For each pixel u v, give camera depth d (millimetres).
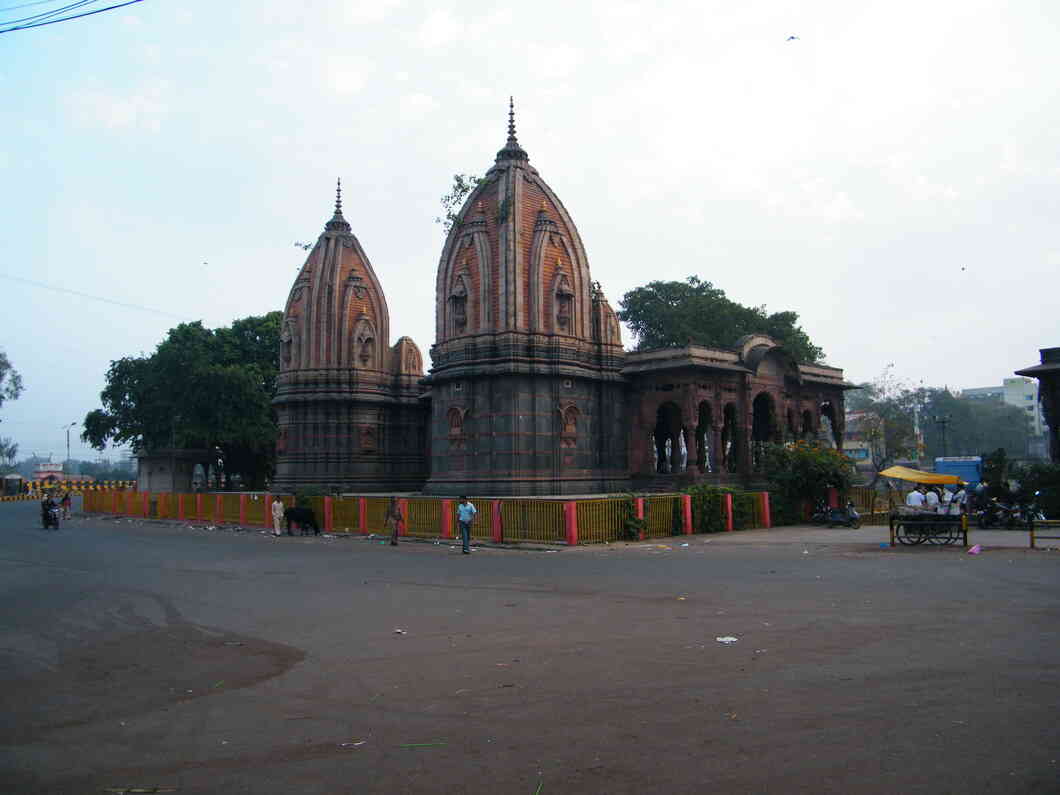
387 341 51344
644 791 6207
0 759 7324
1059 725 7406
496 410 37281
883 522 36188
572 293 39125
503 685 9344
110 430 66000
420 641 11930
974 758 6668
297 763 7043
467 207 40469
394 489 50219
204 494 45594
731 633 11812
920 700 8266
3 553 28000
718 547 25734
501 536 29156
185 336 60438
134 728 8195
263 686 9695
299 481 48406
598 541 27938
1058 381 35500
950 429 121438
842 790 6117
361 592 17188
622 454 40750
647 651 10812
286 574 20766
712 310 65875
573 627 12625
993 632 11344
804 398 45562
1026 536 26125
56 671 10734
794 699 8438
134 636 12969
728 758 6828
